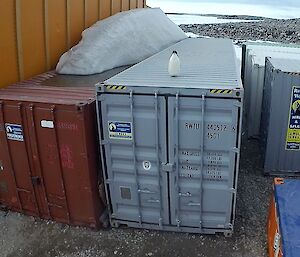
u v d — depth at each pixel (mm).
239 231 5797
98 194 5785
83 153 5355
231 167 5012
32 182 5844
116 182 5555
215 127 4797
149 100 4844
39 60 7598
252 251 5371
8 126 5617
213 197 5305
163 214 5621
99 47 8125
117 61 8516
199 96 4672
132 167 5367
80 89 6266
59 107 5184
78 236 5824
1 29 6441
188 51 8414
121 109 5012
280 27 38031
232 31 35781
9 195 6285
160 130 4969
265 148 7578
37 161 5680
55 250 5559
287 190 5008
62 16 8086
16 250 5582
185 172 5184
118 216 5863
